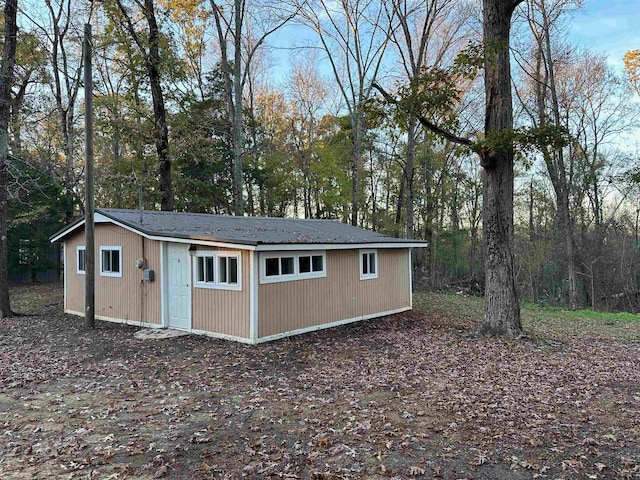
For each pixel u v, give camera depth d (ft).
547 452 14.85
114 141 72.64
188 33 80.23
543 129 29.17
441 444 15.47
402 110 32.14
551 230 86.02
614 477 13.26
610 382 22.82
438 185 89.56
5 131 41.16
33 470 13.75
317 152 86.12
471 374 24.04
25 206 60.85
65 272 45.78
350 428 16.84
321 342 32.55
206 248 34.12
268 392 21.22
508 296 33.37
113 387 22.03
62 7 68.28
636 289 77.92
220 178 83.66
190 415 18.30
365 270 43.37
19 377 23.63
